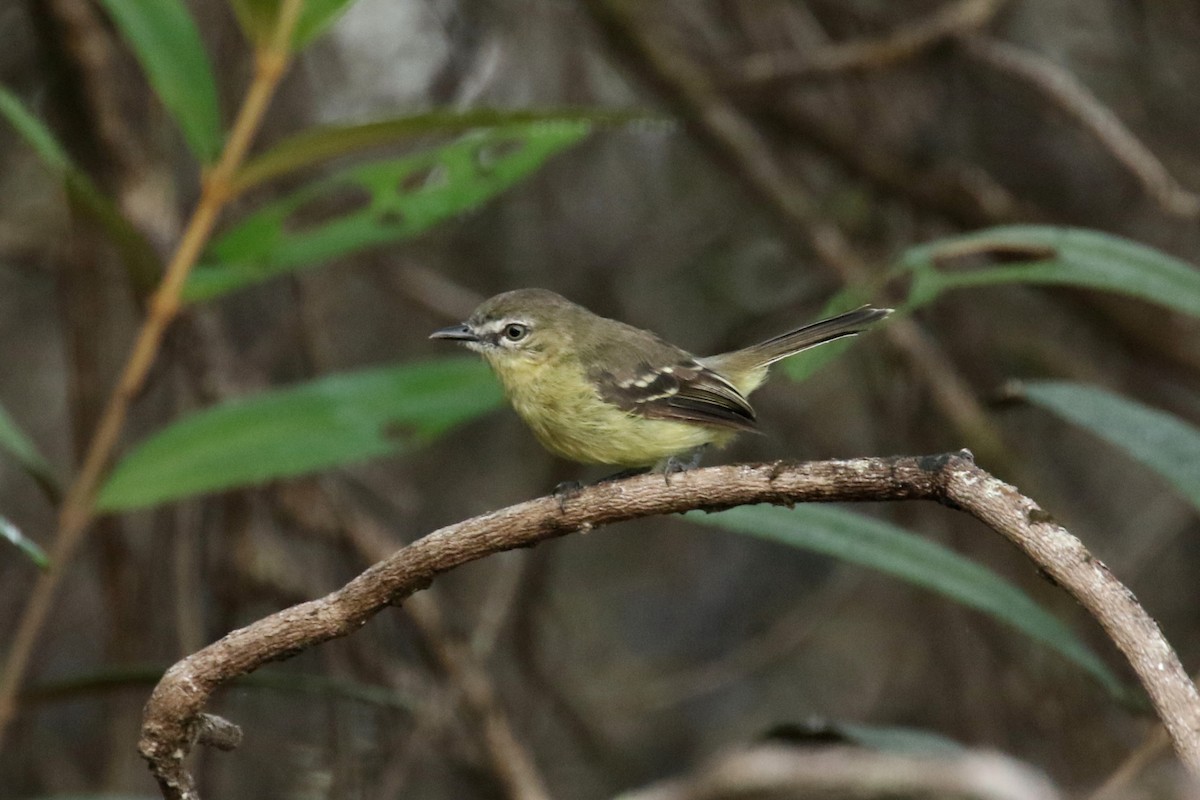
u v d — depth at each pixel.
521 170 7.89
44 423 14.95
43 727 13.58
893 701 14.78
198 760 11.66
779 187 13.28
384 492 14.27
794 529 6.60
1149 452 6.60
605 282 15.41
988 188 13.80
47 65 11.00
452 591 13.89
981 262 14.01
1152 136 14.72
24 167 14.02
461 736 11.36
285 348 13.43
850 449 15.15
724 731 15.44
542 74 14.98
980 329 14.27
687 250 15.71
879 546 6.62
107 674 7.16
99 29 10.92
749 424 9.66
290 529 11.59
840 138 14.14
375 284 15.00
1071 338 15.62
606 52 14.18
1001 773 3.24
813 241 13.12
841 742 6.28
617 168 15.84
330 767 11.13
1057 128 14.72
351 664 11.15
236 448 7.68
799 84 13.41
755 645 14.92
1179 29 14.55
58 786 12.90
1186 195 12.38
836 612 15.34
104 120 10.86
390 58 15.15
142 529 13.18
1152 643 4.22
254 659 5.07
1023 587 12.55
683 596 16.50
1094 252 6.74
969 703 12.95
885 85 14.31
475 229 15.47
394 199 7.88
